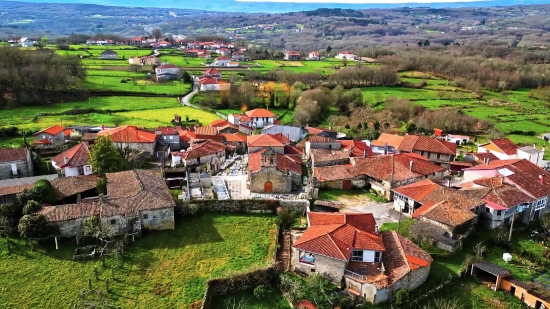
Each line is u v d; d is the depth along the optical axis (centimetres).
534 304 4962
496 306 4956
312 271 5116
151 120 12975
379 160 8131
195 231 6000
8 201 6119
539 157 9550
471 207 6381
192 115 14000
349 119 15150
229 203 6581
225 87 16800
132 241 5622
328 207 6819
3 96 13975
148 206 5800
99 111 13825
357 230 5416
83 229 5569
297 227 6188
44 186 6128
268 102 16388
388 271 4988
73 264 5112
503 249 6128
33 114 13050
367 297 4781
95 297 4594
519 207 6731
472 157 10262
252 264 5253
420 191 6912
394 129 13900
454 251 5766
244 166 9050
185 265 5212
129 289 4750
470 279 5388
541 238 6462
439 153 9712
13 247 5341
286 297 4756
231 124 12450
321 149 9106
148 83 18062
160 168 8269
